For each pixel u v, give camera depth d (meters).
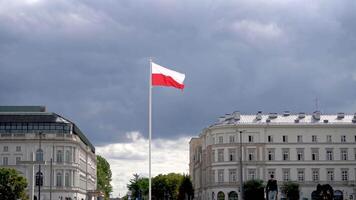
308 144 164.50
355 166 164.00
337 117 170.25
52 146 174.38
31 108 194.88
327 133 164.88
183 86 50.44
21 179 132.88
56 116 183.75
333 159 164.12
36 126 180.12
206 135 179.00
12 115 181.62
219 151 167.00
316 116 168.38
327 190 96.62
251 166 163.75
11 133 175.00
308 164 163.75
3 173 130.50
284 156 164.50
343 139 165.00
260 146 164.38
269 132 165.12
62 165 174.00
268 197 97.94
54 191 171.88
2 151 173.75
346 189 162.62
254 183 149.75
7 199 129.38
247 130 165.12
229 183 163.88
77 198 178.75
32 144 174.25
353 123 166.12
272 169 163.88
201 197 195.50
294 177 163.50
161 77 49.59
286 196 154.62
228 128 166.25
